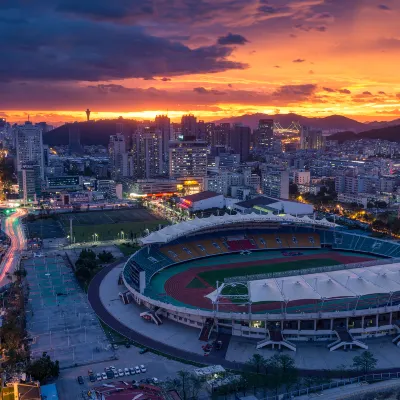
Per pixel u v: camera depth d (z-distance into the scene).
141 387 169.25
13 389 171.50
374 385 177.12
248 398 166.38
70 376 187.62
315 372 188.50
